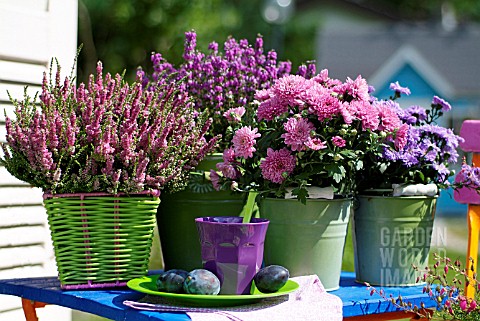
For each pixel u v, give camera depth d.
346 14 21.92
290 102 2.35
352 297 2.32
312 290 2.25
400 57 16.73
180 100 2.46
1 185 3.19
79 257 2.27
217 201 2.63
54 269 3.43
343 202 2.43
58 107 2.27
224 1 17.64
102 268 2.28
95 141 2.22
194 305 2.08
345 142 2.30
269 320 1.96
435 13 24.42
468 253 2.68
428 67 16.66
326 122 2.36
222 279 2.12
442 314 2.42
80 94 2.31
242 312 2.01
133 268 2.32
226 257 2.11
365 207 2.55
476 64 17.73
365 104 2.37
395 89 2.73
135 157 2.24
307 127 2.29
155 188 2.31
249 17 18.86
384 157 2.51
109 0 10.39
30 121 2.29
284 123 2.38
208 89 2.90
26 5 3.34
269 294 2.08
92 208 2.25
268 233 2.43
